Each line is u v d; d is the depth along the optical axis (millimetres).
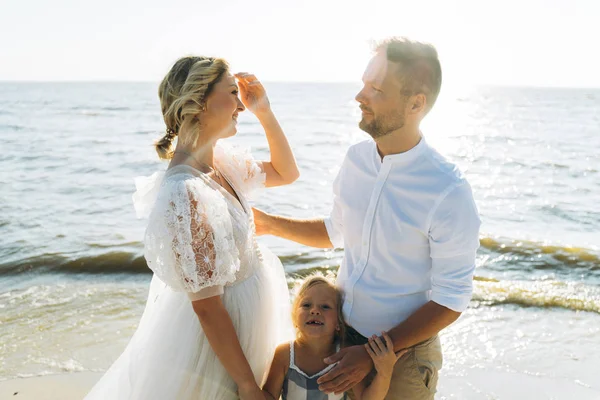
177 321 2352
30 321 5242
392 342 2340
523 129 34156
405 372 2520
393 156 2375
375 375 2506
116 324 5191
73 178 14391
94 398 2484
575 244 8742
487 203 12352
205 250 2123
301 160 19047
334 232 2859
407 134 2338
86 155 18953
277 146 2816
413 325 2355
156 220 2107
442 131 32875
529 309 5902
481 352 4809
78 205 11023
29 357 4496
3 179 14047
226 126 2355
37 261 7195
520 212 11414
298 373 2602
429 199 2326
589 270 7461
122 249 7801
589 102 73500
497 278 7129
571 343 5020
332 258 7625
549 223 10453
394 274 2471
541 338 5117
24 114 38750
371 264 2510
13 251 7668
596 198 12969
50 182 13703
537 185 14898
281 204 11406
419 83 2238
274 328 2658
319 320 2557
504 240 8805
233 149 2686
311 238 2908
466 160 20125
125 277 6695
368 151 2516
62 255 7441
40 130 28141
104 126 30812
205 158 2402
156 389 2326
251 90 2746
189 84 2242
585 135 30250
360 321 2566
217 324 2199
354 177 2557
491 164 19094
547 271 7422
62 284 6398
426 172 2342
